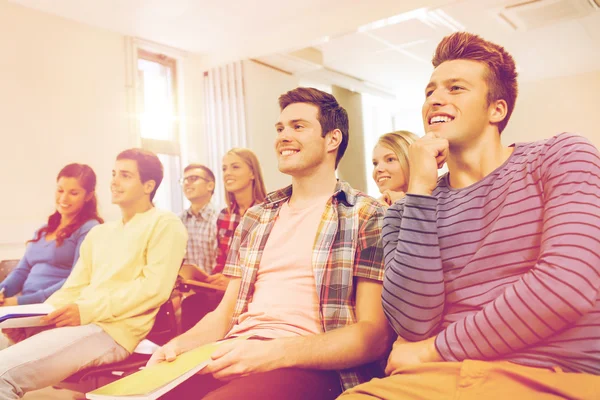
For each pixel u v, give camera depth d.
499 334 0.80
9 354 1.55
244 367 1.06
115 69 4.46
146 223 2.01
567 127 6.16
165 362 1.17
